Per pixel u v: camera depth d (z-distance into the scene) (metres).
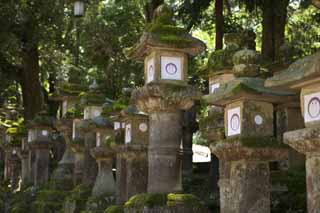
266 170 5.86
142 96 7.70
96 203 10.19
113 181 10.70
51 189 13.68
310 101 4.63
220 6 14.03
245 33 8.31
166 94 7.56
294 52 9.08
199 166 16.08
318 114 4.52
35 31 18.86
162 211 7.27
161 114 7.78
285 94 5.78
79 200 11.09
